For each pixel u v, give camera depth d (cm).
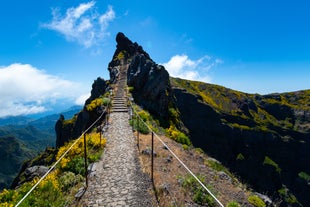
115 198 1048
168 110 4066
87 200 1033
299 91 15062
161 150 1744
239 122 10512
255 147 9562
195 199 1074
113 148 1759
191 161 1659
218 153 9175
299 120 11825
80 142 1748
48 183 1085
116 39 8638
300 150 10162
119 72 5694
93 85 6078
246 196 1302
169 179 1253
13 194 1081
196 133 9462
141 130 2259
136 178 1252
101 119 2859
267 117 12169
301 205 8025
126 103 3416
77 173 1302
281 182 8662
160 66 4053
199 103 9962
